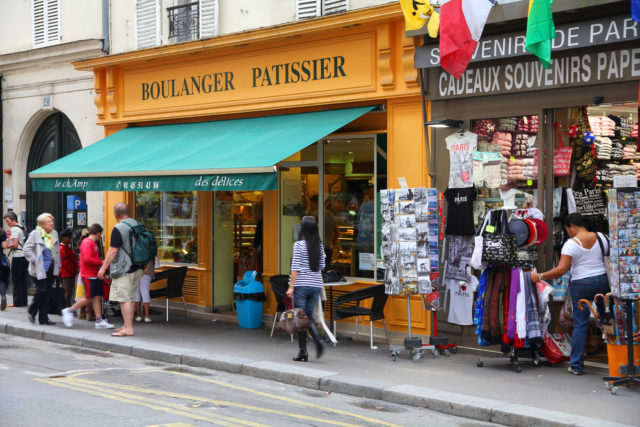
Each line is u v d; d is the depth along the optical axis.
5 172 16.83
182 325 11.96
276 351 9.65
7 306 14.09
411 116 10.13
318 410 6.94
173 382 8.09
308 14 11.56
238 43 11.71
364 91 10.57
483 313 8.52
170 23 13.55
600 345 8.74
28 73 16.23
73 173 12.09
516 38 8.77
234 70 12.17
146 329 11.48
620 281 7.36
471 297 9.41
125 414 6.40
